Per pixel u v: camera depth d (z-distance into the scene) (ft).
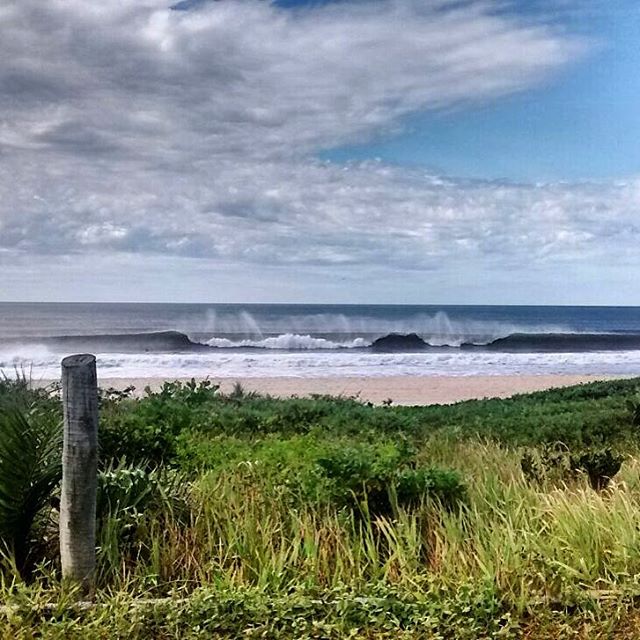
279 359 114.42
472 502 17.30
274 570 14.29
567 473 21.65
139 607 12.62
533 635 12.67
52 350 133.28
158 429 23.22
